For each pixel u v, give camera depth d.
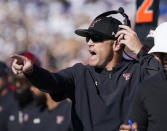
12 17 43.31
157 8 12.92
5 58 42.09
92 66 10.77
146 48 11.21
